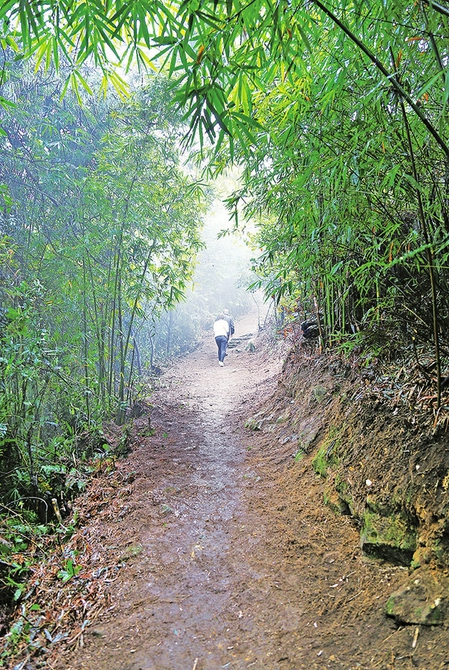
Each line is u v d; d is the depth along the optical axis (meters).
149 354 9.69
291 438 3.61
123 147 4.29
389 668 1.36
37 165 4.04
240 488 3.11
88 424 4.25
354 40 1.32
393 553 1.78
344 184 1.81
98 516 3.08
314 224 2.28
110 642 1.78
